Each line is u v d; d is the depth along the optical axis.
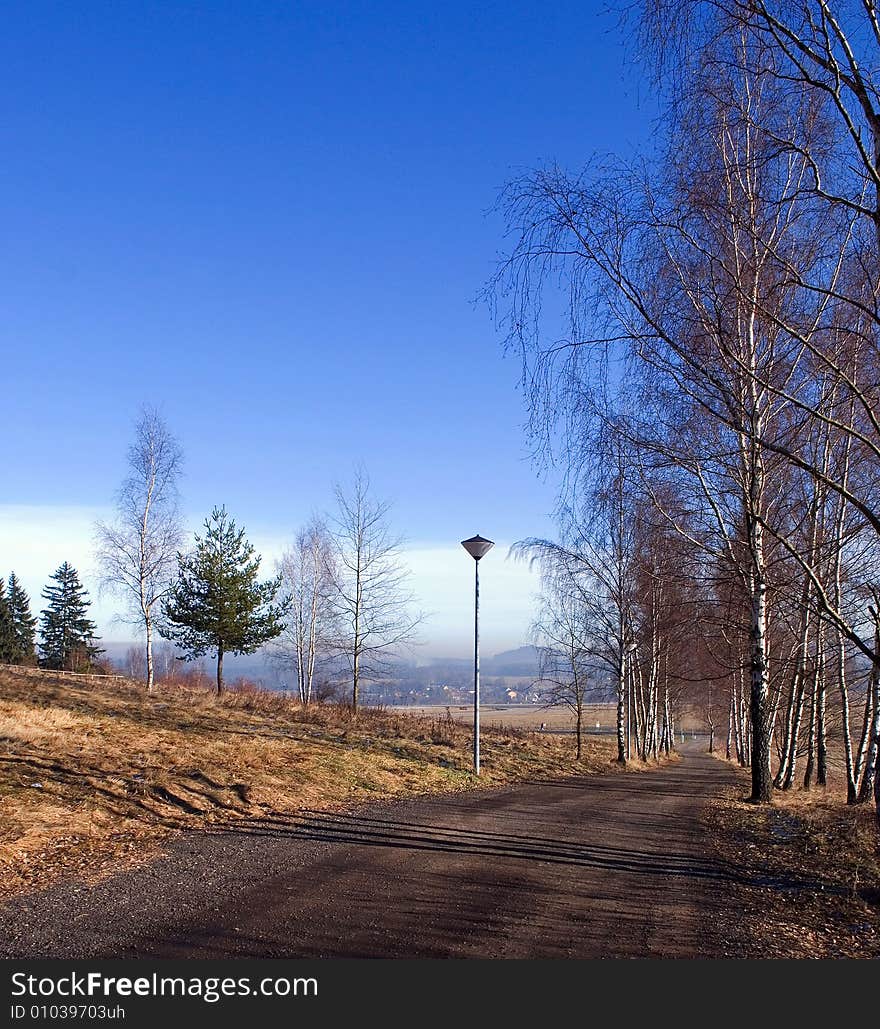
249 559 30.16
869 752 15.26
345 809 12.02
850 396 8.40
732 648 19.22
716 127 7.21
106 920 5.92
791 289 8.00
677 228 7.26
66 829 8.62
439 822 11.40
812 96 7.04
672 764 36.25
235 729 18.36
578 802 15.22
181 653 30.05
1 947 5.30
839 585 15.17
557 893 7.34
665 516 13.53
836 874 8.34
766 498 13.41
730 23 6.39
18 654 45.84
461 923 6.20
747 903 7.18
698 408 9.96
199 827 9.66
